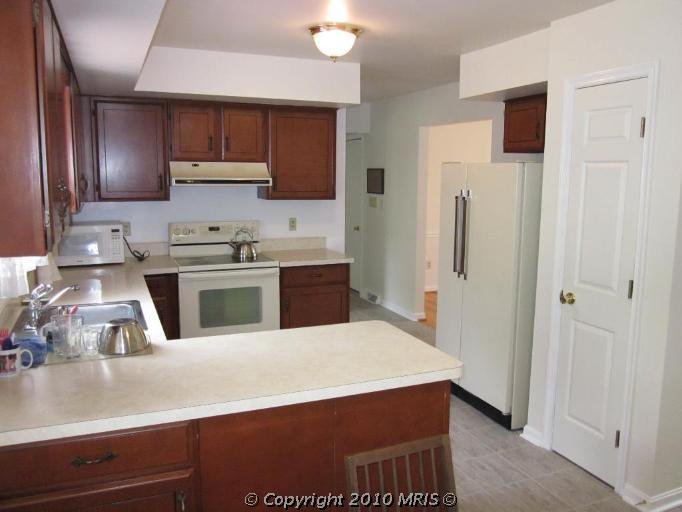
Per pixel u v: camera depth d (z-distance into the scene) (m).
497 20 2.97
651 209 2.48
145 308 2.77
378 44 3.55
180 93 3.78
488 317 3.57
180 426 1.64
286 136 4.34
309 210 4.83
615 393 2.73
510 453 3.16
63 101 2.24
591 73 2.75
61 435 1.49
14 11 1.45
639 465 2.64
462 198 3.72
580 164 2.84
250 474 1.75
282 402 1.71
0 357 1.80
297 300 4.29
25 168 1.51
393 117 6.07
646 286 2.52
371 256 6.80
